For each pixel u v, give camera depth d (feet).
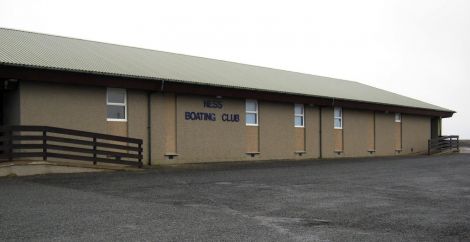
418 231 23.02
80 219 24.75
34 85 51.60
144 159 61.77
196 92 64.18
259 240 20.80
